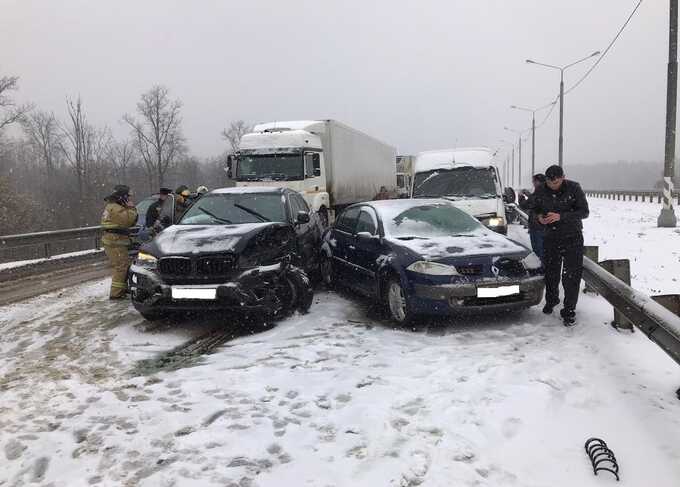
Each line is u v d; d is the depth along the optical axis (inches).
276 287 265.0
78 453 139.6
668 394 172.1
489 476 128.0
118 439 146.3
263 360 210.8
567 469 131.6
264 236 271.1
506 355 212.1
